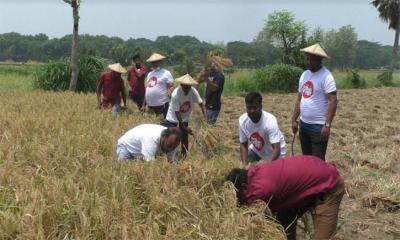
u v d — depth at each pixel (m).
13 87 26.23
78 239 4.43
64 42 132.75
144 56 53.56
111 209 4.91
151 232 4.56
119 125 10.32
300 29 38.75
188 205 5.25
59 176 6.68
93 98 16.36
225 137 11.81
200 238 4.65
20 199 5.10
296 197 5.22
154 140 6.98
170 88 11.77
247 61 90.50
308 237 5.99
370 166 10.42
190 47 121.19
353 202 7.97
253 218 4.91
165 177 5.85
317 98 7.67
